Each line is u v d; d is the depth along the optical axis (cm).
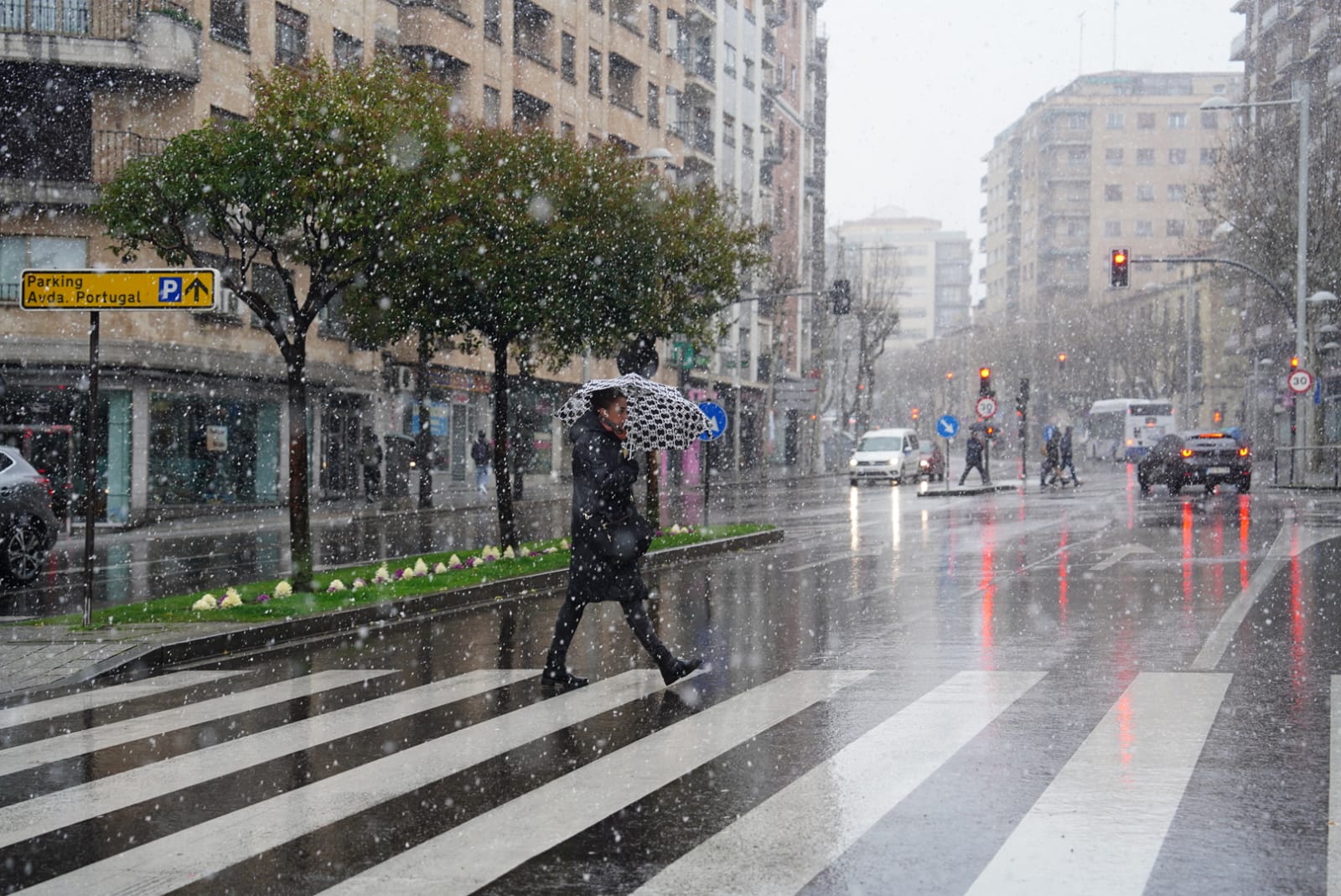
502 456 1811
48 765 659
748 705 775
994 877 449
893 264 9744
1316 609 1177
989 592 1380
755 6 6938
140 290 1139
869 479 5122
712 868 464
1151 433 8100
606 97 5184
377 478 3772
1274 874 449
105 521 2961
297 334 1402
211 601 1229
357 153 1432
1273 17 6712
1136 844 483
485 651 1043
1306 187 3959
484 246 1770
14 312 2895
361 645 1106
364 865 477
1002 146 15475
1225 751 630
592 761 638
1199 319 8994
